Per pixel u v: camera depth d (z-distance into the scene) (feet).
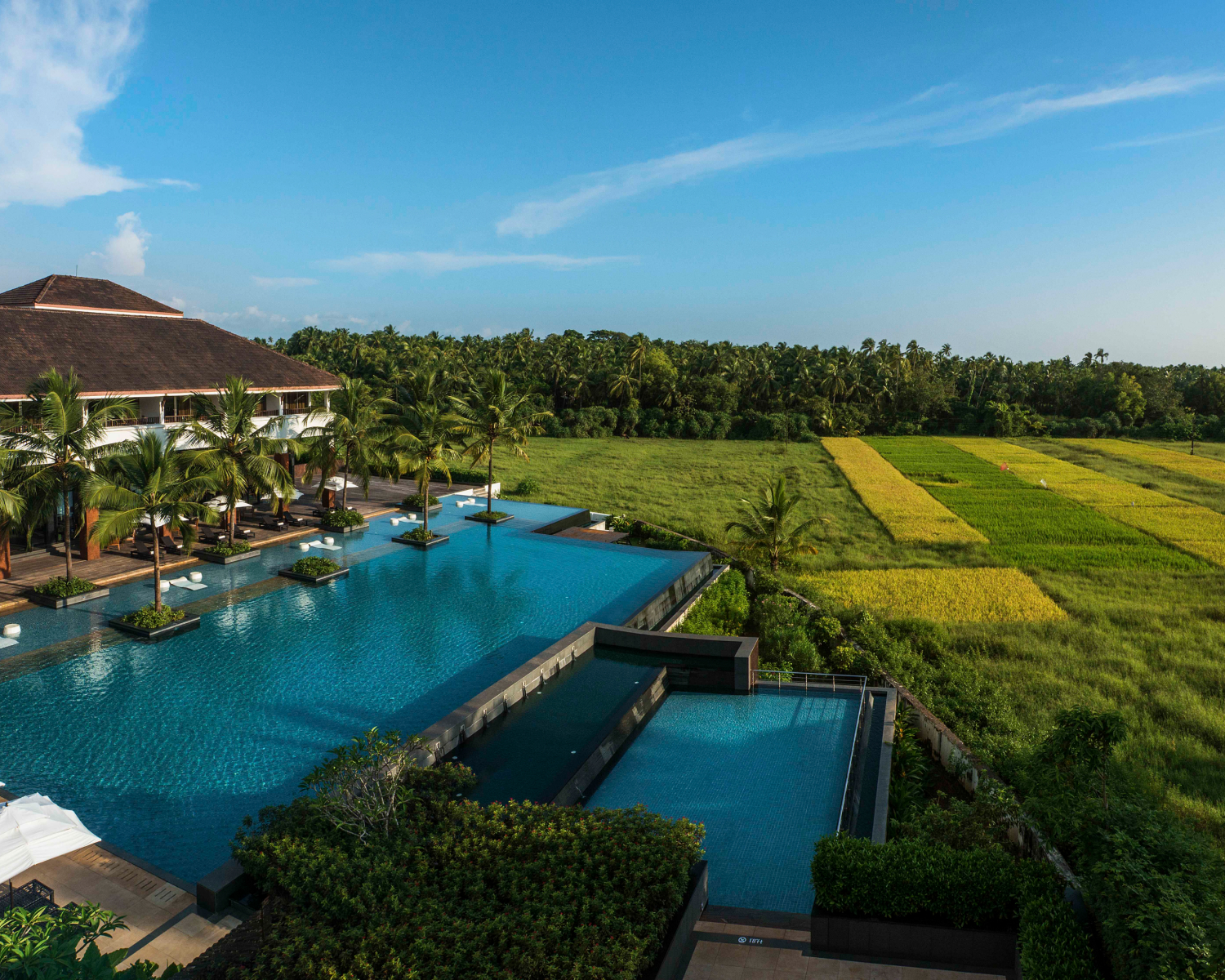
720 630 92.79
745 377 358.23
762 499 128.98
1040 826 39.81
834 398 358.43
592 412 322.34
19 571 88.74
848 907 33.27
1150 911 27.22
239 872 36.99
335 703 59.93
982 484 220.02
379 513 129.90
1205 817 54.39
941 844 35.86
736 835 46.03
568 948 29.04
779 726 61.62
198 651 69.82
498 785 48.52
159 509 73.97
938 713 70.18
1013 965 31.45
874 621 96.48
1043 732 65.57
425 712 58.80
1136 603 113.29
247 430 96.94
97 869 39.19
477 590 90.79
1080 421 345.10
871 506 186.50
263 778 48.78
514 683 61.36
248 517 118.11
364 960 28.19
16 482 75.00
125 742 53.06
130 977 25.27
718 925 35.83
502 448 268.21
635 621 81.87
